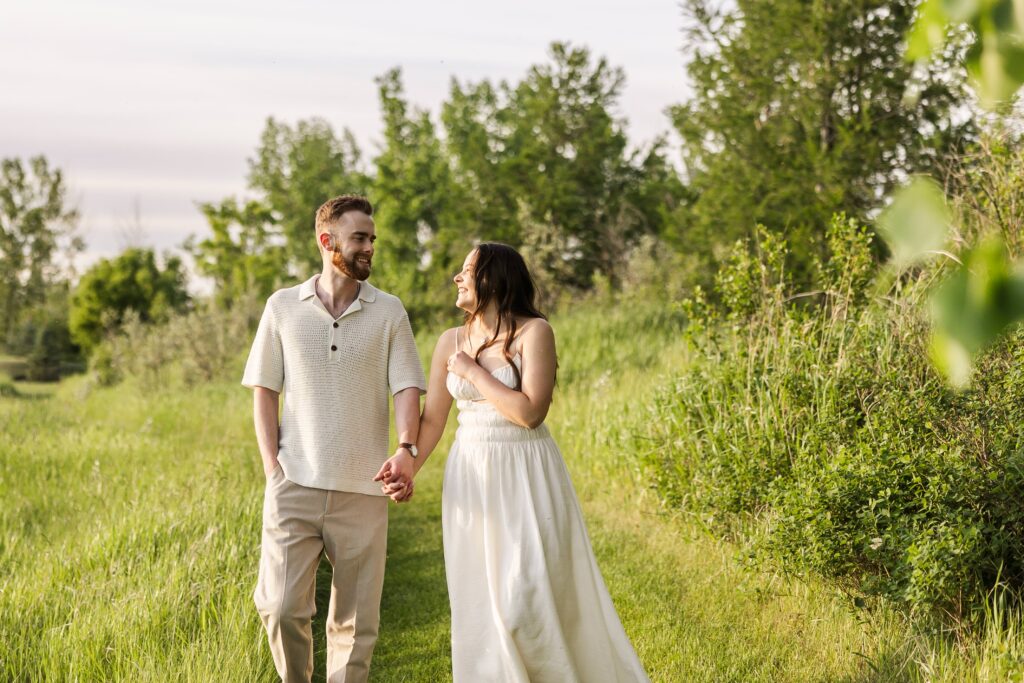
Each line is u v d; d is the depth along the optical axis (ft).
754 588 15.79
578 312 53.47
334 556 11.40
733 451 17.75
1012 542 12.83
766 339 19.04
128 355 68.85
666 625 15.06
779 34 41.52
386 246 127.24
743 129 43.83
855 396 16.52
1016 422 13.65
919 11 2.02
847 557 14.38
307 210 170.71
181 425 40.96
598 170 94.84
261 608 11.27
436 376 11.76
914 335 15.92
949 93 15.72
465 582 10.89
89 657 12.44
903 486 13.88
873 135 39.04
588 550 11.14
